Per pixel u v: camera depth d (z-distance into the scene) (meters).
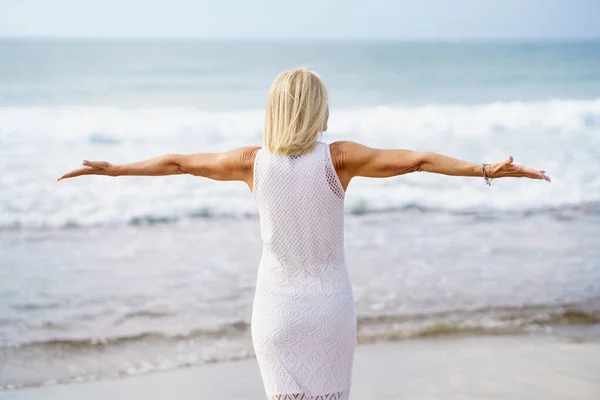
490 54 44.12
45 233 8.41
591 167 12.59
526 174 2.53
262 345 2.67
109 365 4.77
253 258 7.40
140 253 7.58
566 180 11.65
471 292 6.32
